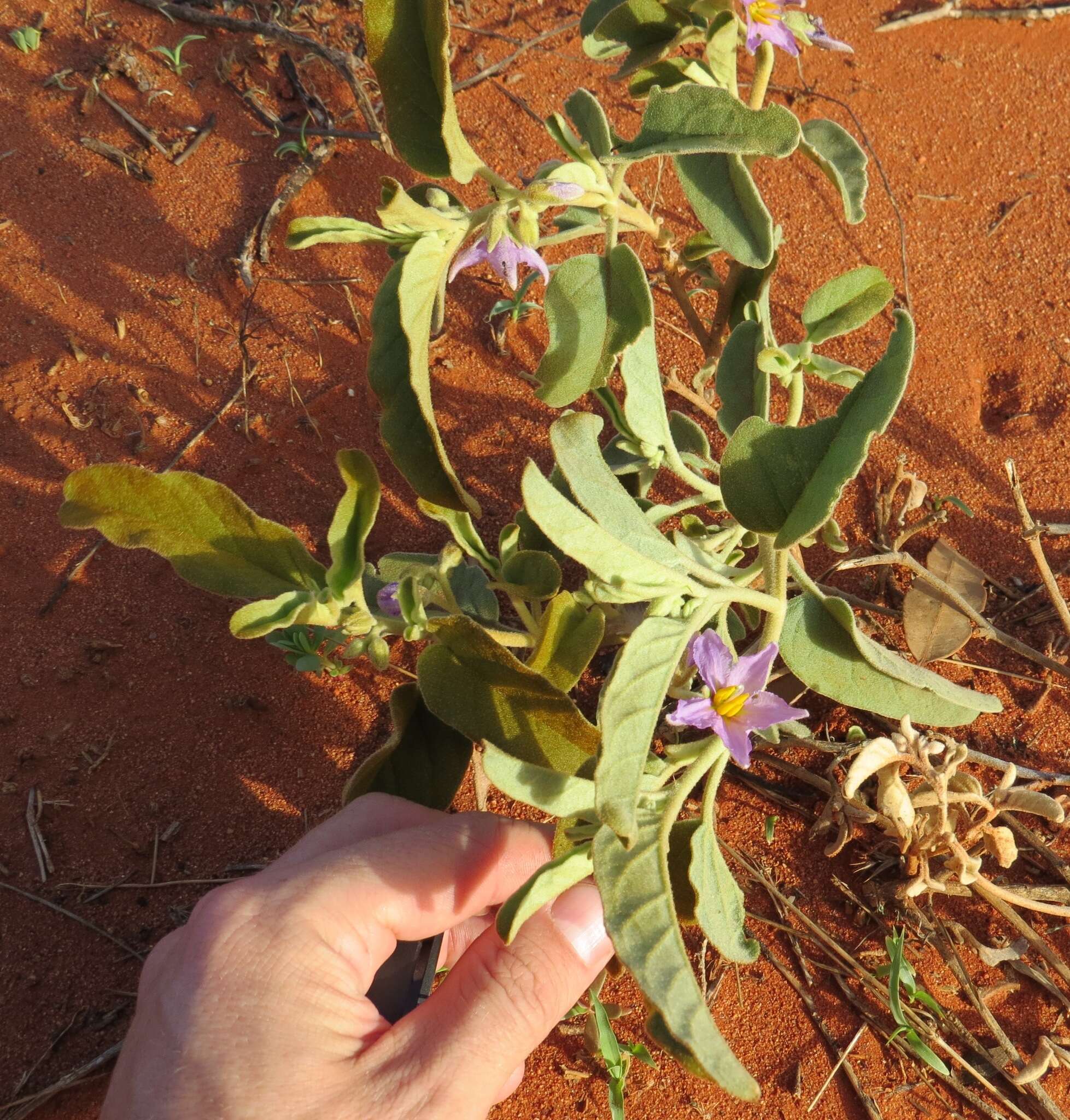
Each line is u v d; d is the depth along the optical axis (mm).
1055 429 467
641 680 253
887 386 277
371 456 446
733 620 373
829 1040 361
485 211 270
